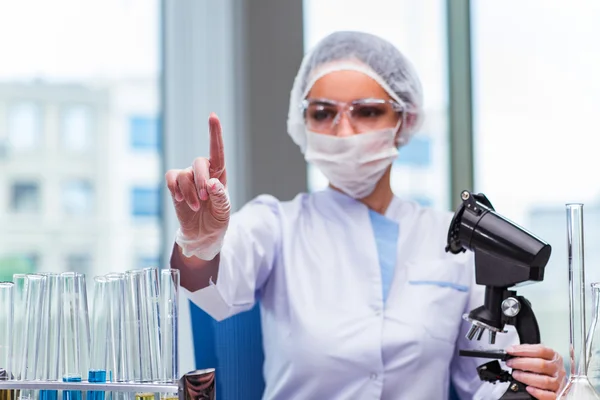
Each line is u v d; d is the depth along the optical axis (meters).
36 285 1.41
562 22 3.40
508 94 3.41
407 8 3.36
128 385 1.35
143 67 3.21
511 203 3.41
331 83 2.13
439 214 2.29
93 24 3.17
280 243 2.17
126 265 3.19
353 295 2.09
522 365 1.56
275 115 3.10
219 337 2.13
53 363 1.41
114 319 1.41
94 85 3.17
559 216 3.38
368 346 2.01
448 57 3.41
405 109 2.25
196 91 3.16
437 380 2.06
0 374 1.41
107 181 3.18
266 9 3.12
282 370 2.07
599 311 1.45
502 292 1.57
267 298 2.17
